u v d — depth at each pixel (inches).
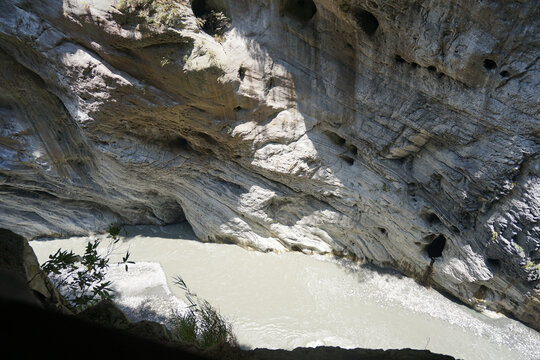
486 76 345.7
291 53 446.6
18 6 418.0
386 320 507.8
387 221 516.7
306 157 511.5
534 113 345.1
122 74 451.5
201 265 613.3
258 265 604.7
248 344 486.9
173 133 536.7
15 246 144.3
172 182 603.5
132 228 700.0
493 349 464.8
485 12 311.0
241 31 443.2
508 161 382.0
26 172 591.5
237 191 581.9
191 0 420.2
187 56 433.7
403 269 553.6
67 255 166.9
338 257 597.6
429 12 330.0
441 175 441.4
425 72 374.9
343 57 421.1
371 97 426.3
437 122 401.1
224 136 507.8
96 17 406.6
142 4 396.8
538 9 296.0
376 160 474.6
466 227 455.5
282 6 418.0
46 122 548.7
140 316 521.7
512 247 418.9
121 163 558.3
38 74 482.0
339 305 532.7
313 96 466.9
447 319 499.5
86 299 165.2
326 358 136.4
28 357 48.3
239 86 462.6
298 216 593.0
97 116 485.1
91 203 680.4
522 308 463.8
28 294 53.3
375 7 345.7
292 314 527.2
